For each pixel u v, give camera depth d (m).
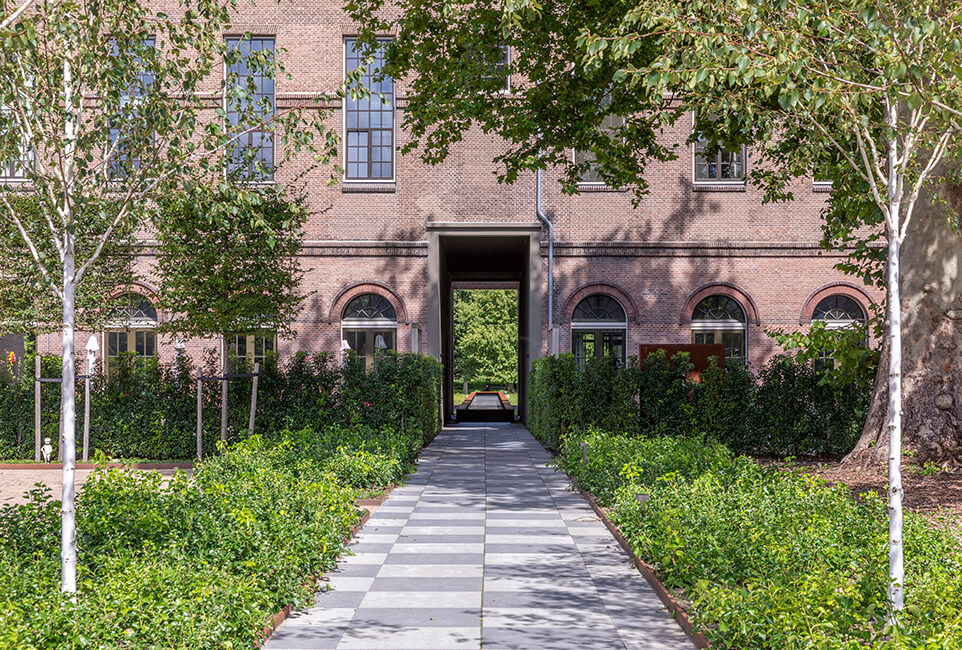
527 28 16.64
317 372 19.30
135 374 19.58
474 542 10.09
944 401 13.56
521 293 33.69
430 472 17.20
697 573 7.23
